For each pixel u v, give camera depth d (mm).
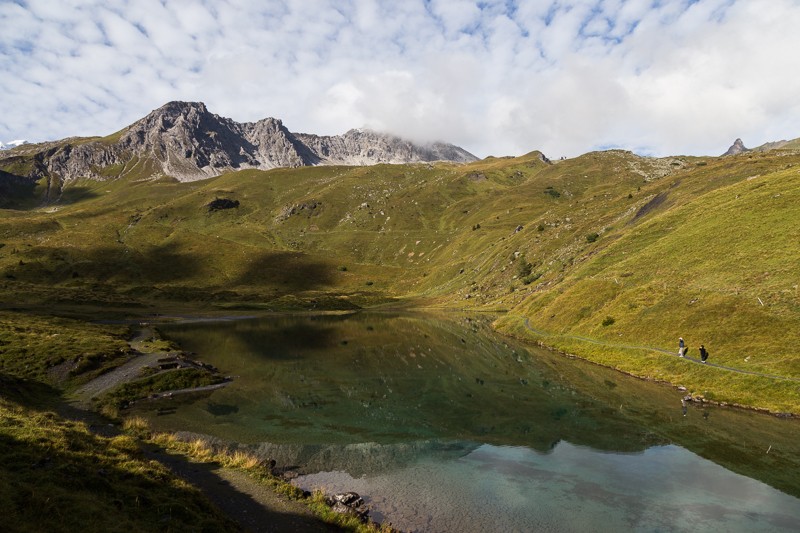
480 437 34312
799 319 43656
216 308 179375
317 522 20375
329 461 29891
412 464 29156
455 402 44594
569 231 149375
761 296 50094
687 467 27500
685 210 92250
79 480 18109
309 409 42969
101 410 40531
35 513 14352
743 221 69750
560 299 85062
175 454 28938
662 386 46312
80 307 158500
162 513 17750
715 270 61375
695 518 21594
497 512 22375
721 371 43188
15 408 27312
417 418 39688
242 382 54812
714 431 33250
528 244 164875
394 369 62094
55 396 45156
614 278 77312
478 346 79312
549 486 25375
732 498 23516
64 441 22047
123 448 24859
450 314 146625
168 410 42688
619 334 62281
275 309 182250
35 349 58469
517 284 142625
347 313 173625
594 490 24750
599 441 32500
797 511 22109
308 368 63594
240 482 24656
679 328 54438
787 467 27031
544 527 20891
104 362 58000
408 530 20609
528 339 80688
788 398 36594
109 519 15648
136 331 102812
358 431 36312
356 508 22438
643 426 35156
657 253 77500
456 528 20812
